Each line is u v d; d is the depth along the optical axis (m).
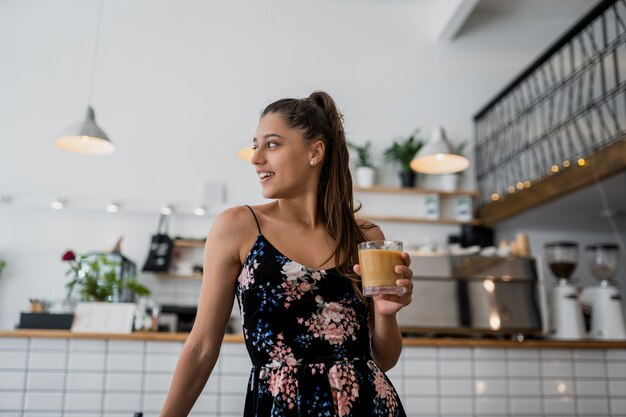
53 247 5.35
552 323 4.60
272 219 1.18
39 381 3.27
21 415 3.22
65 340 3.33
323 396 1.02
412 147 5.78
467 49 6.43
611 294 4.22
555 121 6.34
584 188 4.47
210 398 3.34
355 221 1.27
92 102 5.67
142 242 5.49
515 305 4.48
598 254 4.41
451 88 6.29
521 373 3.62
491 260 4.56
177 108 5.79
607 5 4.54
